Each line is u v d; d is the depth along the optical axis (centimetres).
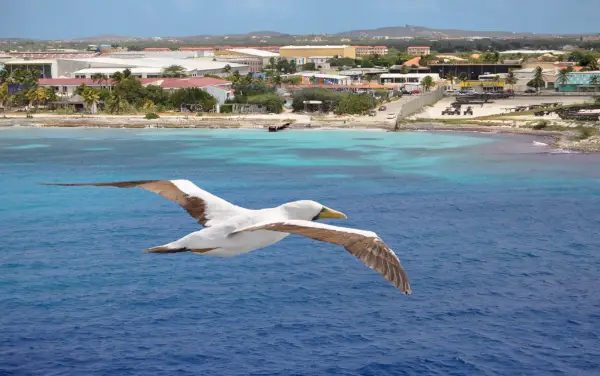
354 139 17462
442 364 4409
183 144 16788
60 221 8525
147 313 5284
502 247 7325
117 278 6156
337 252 6919
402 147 15862
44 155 15025
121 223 8419
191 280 6078
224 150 15575
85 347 4662
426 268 6519
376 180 11606
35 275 6259
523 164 13262
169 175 12150
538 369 4356
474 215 8962
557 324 5088
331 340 4778
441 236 7825
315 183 11325
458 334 4900
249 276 6175
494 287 5950
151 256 6856
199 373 4288
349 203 9738
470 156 14362
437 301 5575
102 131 19750
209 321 5122
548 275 6316
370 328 4991
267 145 16400
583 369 4356
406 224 8444
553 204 9638
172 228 8144
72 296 5678
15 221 8525
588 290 5869
